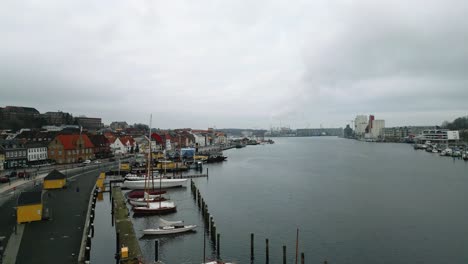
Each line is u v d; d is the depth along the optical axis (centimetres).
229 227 5509
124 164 11150
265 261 4178
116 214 5375
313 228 5453
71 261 3341
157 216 6050
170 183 8938
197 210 6550
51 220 4728
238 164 15175
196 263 4103
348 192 8362
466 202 7138
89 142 13412
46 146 12294
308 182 9950
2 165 10444
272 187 9144
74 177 8919
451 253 4416
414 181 9962
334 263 4141
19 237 4025
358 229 5391
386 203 7112
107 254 4081
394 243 4775
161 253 4378
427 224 5616
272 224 5678
